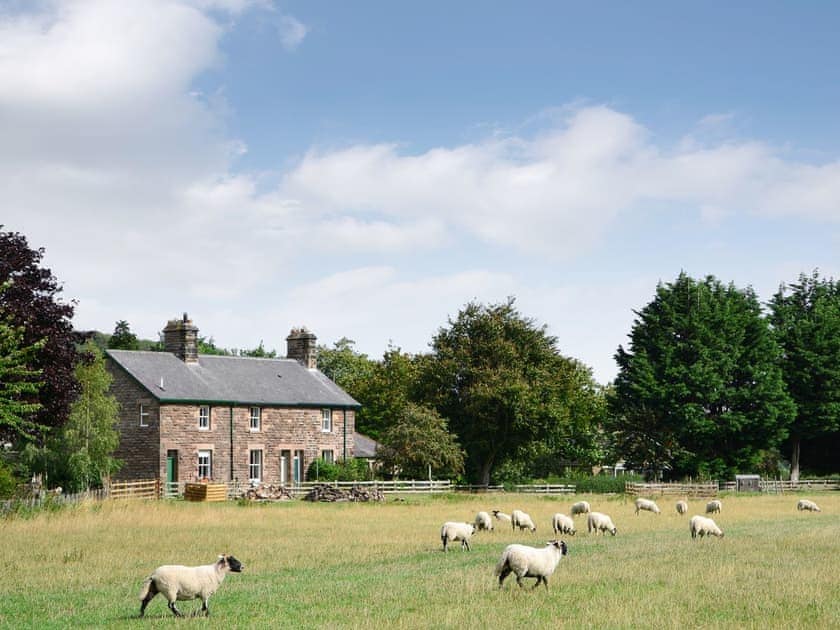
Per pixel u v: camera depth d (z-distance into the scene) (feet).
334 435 254.27
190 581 62.90
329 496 200.85
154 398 217.56
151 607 66.80
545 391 272.92
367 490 204.74
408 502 200.23
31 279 169.78
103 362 216.74
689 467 290.56
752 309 332.60
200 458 224.94
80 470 201.57
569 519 124.47
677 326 298.15
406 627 58.13
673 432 284.20
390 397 343.26
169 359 234.79
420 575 82.38
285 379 252.21
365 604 66.90
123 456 222.07
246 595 71.41
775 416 286.25
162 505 168.86
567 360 286.87
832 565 88.22
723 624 59.47
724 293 322.34
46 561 92.17
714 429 284.82
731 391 289.53
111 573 83.76
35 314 162.09
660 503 206.49
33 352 150.20
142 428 219.61
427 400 276.21
